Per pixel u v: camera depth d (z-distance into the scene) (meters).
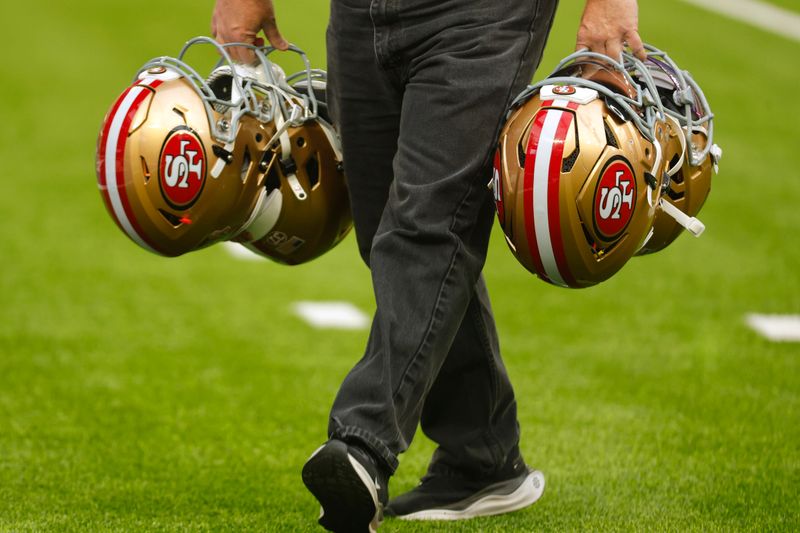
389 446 8.05
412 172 8.28
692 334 17.00
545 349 16.30
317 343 16.66
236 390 14.45
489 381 9.73
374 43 8.72
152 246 8.96
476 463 9.93
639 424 13.15
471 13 8.32
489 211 8.63
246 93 9.02
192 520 10.17
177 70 8.90
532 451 12.25
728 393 14.27
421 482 10.30
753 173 27.50
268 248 9.80
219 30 9.85
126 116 8.66
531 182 7.84
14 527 9.90
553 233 7.91
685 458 11.95
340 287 19.72
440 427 9.95
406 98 8.48
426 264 8.20
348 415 8.06
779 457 11.93
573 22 42.53
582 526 9.97
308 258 10.04
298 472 11.61
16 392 14.18
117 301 18.48
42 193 24.84
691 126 8.78
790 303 18.69
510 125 8.09
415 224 8.19
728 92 36.16
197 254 21.52
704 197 9.20
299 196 9.46
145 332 16.95
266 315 18.02
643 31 43.69
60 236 22.06
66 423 13.07
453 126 8.23
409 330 8.13
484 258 8.67
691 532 9.80
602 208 7.88
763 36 44.84
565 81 8.07
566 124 7.82
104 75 35.59
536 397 14.20
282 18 40.78
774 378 14.90
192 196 8.75
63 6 44.22
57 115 31.17
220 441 12.56
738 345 16.44
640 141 8.05
